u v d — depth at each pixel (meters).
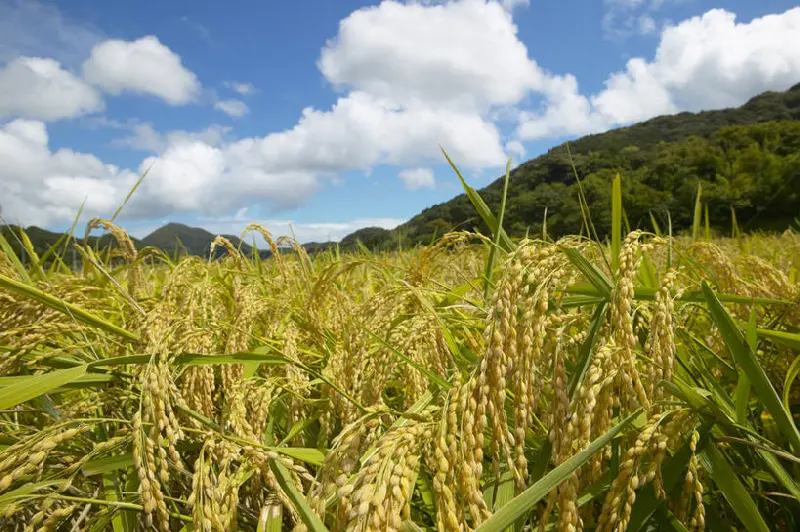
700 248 2.10
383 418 1.54
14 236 3.07
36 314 1.79
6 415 2.12
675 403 1.21
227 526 1.16
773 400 1.13
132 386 1.77
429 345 1.73
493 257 2.30
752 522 1.09
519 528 1.09
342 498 0.87
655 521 1.25
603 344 1.25
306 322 2.51
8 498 1.16
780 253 3.76
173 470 1.65
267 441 1.83
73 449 1.67
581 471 1.24
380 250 6.15
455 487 0.93
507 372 1.10
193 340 1.78
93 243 3.13
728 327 1.19
